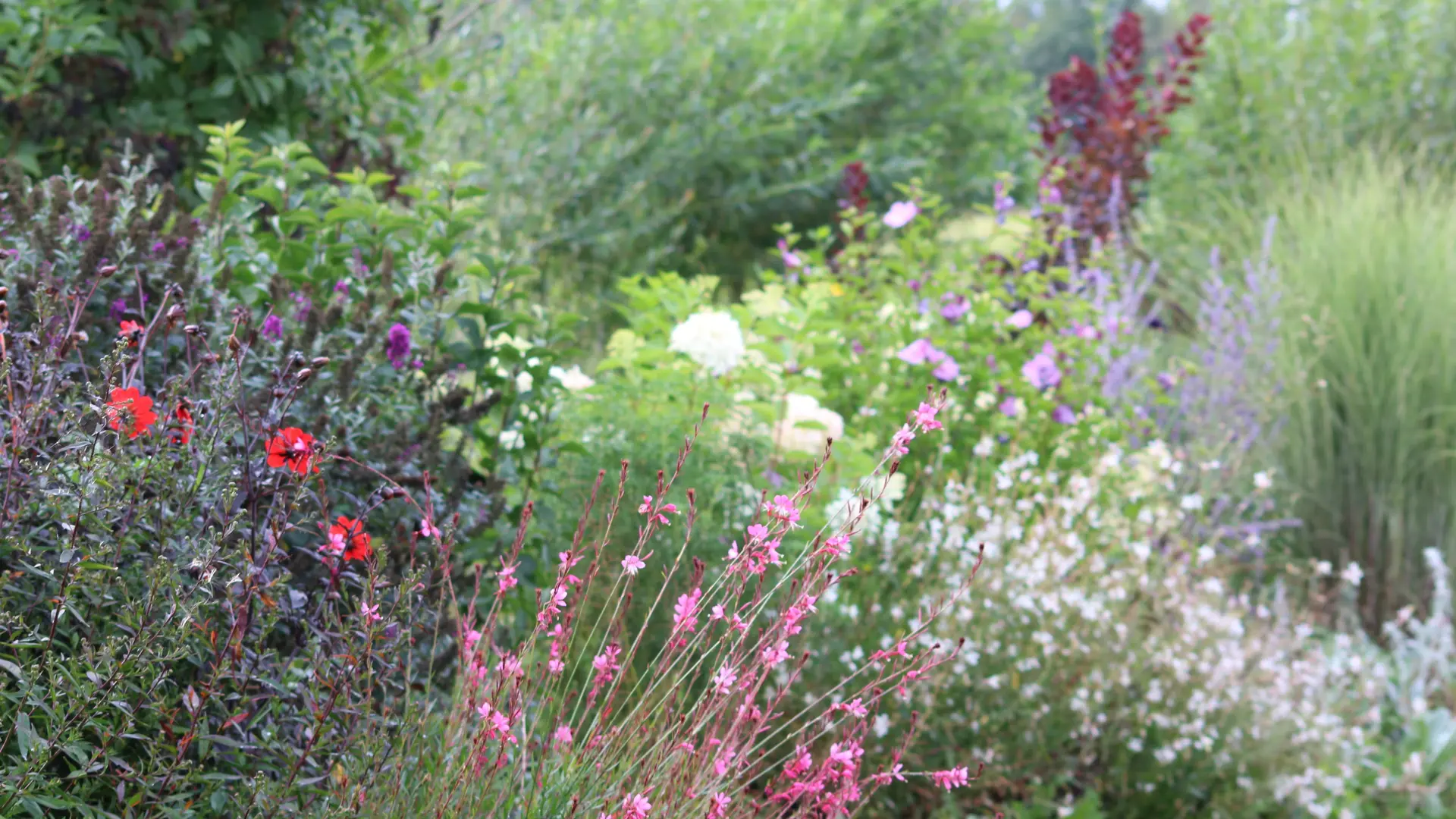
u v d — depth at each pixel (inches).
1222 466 199.8
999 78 402.9
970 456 165.3
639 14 302.5
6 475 66.4
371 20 178.2
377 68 185.5
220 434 73.8
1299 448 208.8
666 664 80.4
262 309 106.0
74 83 151.2
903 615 125.4
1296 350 211.0
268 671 71.1
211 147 116.2
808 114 307.6
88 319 86.2
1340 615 192.4
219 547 65.9
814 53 330.0
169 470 68.6
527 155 265.3
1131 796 134.0
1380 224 225.3
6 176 97.0
